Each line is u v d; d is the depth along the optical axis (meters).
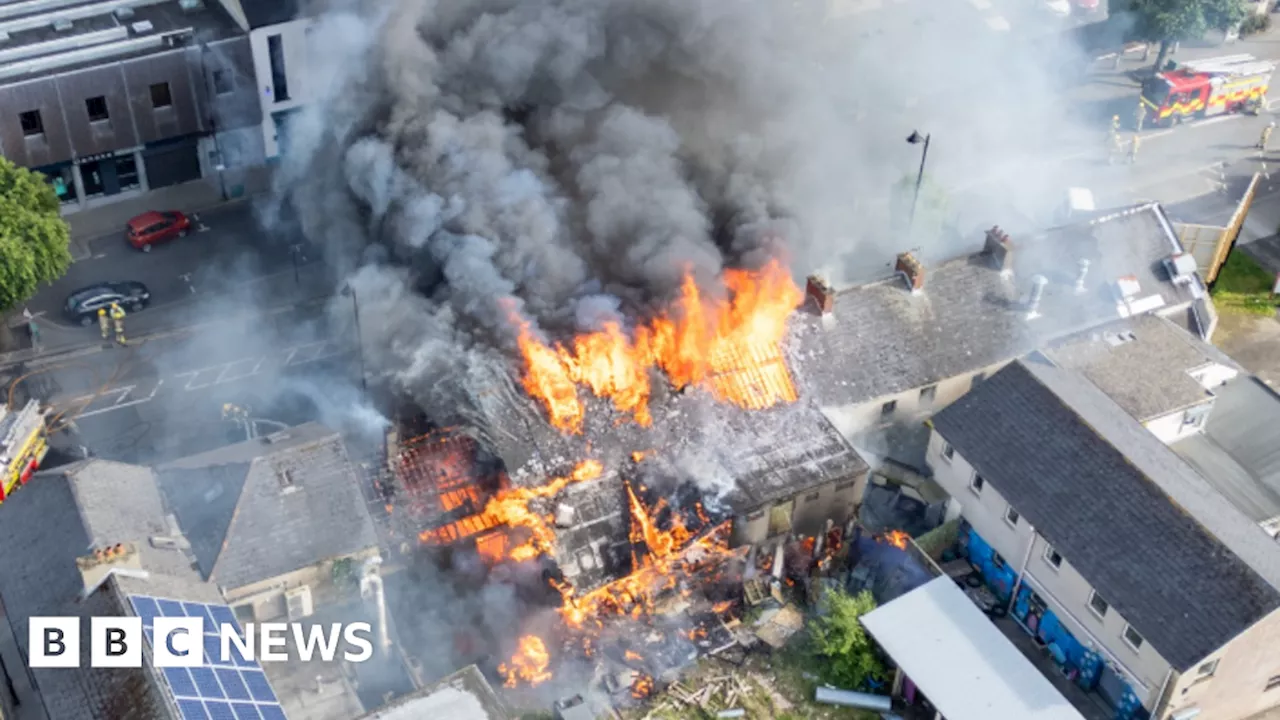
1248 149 64.88
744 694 39.94
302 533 36.75
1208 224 59.50
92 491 36.81
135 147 56.94
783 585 42.94
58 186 57.06
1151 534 38.75
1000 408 42.97
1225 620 36.47
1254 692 39.09
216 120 58.12
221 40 56.47
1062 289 48.72
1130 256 49.84
